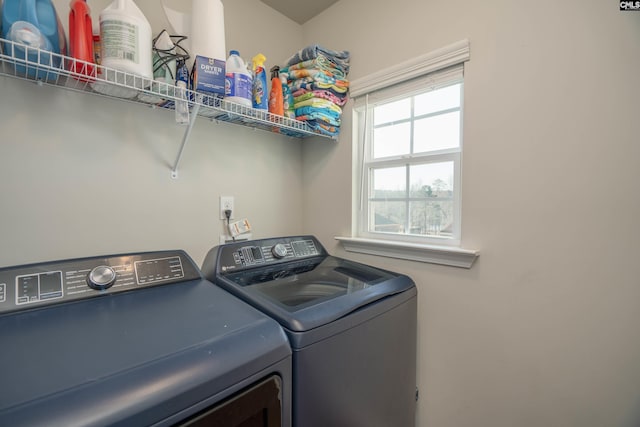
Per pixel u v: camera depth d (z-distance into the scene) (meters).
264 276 1.28
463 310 1.31
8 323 0.72
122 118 1.27
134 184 1.31
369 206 1.77
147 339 0.65
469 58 1.26
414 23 1.45
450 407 1.36
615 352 0.97
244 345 0.67
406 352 1.21
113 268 0.98
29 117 1.06
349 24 1.74
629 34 0.93
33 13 0.82
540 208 1.10
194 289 1.02
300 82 1.60
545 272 1.10
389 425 1.12
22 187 1.05
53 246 1.11
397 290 1.17
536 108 1.10
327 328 0.85
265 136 1.82
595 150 0.99
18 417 0.43
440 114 1.47
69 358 0.57
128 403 0.49
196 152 1.51
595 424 1.01
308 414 0.79
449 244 1.42
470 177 1.28
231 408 0.62
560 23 1.05
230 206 1.65
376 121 1.75
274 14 1.86
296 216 2.01
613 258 0.97
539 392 1.12
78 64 0.91
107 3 1.19
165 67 1.12
